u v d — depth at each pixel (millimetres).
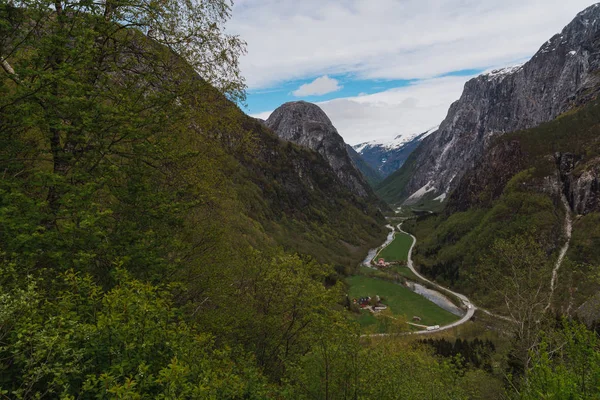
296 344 16953
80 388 6359
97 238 9672
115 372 6555
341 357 11938
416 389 15211
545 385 9227
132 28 12125
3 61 9586
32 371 5469
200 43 13734
